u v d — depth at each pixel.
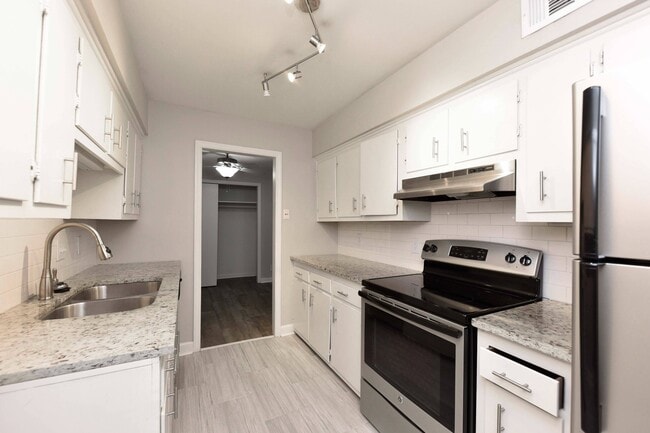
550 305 1.42
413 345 1.52
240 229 6.46
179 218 2.81
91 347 0.92
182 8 1.53
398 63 2.06
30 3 0.77
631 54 1.07
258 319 3.75
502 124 1.50
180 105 2.81
